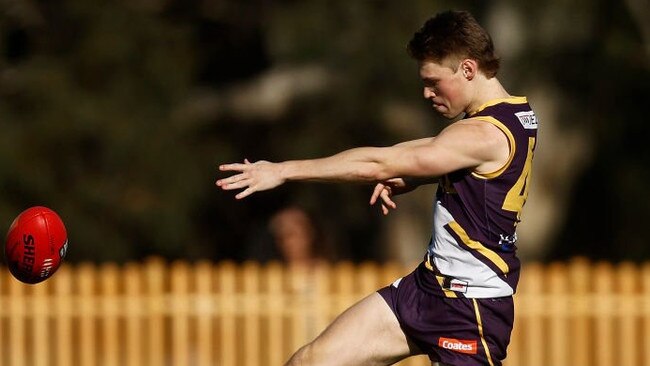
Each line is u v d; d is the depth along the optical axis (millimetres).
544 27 71688
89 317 42688
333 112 74625
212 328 42656
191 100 76438
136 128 72438
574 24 71688
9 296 42656
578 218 84188
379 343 22312
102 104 72312
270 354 42375
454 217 21672
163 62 74438
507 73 72250
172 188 73562
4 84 73438
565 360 42906
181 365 42531
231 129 79750
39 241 22938
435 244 22094
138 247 74375
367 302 22453
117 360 42625
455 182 21547
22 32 77562
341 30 72312
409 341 22328
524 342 43031
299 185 78750
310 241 43656
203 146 77750
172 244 73625
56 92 71625
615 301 42906
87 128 71312
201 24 81500
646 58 74438
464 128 21250
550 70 73125
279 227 43562
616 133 78188
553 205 75938
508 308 21984
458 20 21531
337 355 22297
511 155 21281
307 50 72562
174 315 42562
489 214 21484
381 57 70688
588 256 84812
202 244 79438
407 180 23906
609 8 73812
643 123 78375
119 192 72562
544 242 76375
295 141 76750
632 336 42906
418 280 22250
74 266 71750
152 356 42531
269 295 42469
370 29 71562
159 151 72938
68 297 42688
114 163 72438
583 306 42906
